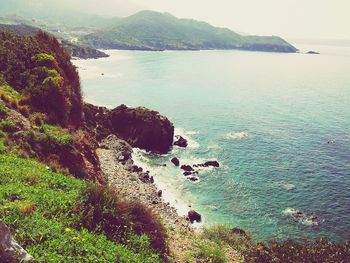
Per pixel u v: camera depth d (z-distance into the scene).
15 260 9.98
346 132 69.00
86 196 17.73
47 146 25.94
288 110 90.38
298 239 32.03
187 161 51.00
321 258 27.31
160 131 54.84
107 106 84.81
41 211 15.34
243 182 44.25
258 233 32.88
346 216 36.75
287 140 62.88
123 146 51.31
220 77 153.88
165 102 94.44
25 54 42.00
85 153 31.31
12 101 31.28
